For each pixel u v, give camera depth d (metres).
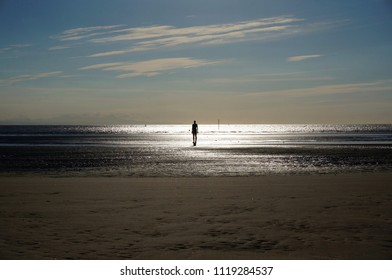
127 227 9.65
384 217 10.65
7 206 12.23
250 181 17.62
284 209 11.67
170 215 10.92
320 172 23.06
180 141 60.19
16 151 39.31
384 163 28.27
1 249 7.96
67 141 62.72
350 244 8.30
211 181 17.72
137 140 65.44
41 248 8.04
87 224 9.95
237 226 9.73
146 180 18.22
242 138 72.19
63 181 17.83
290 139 68.19
